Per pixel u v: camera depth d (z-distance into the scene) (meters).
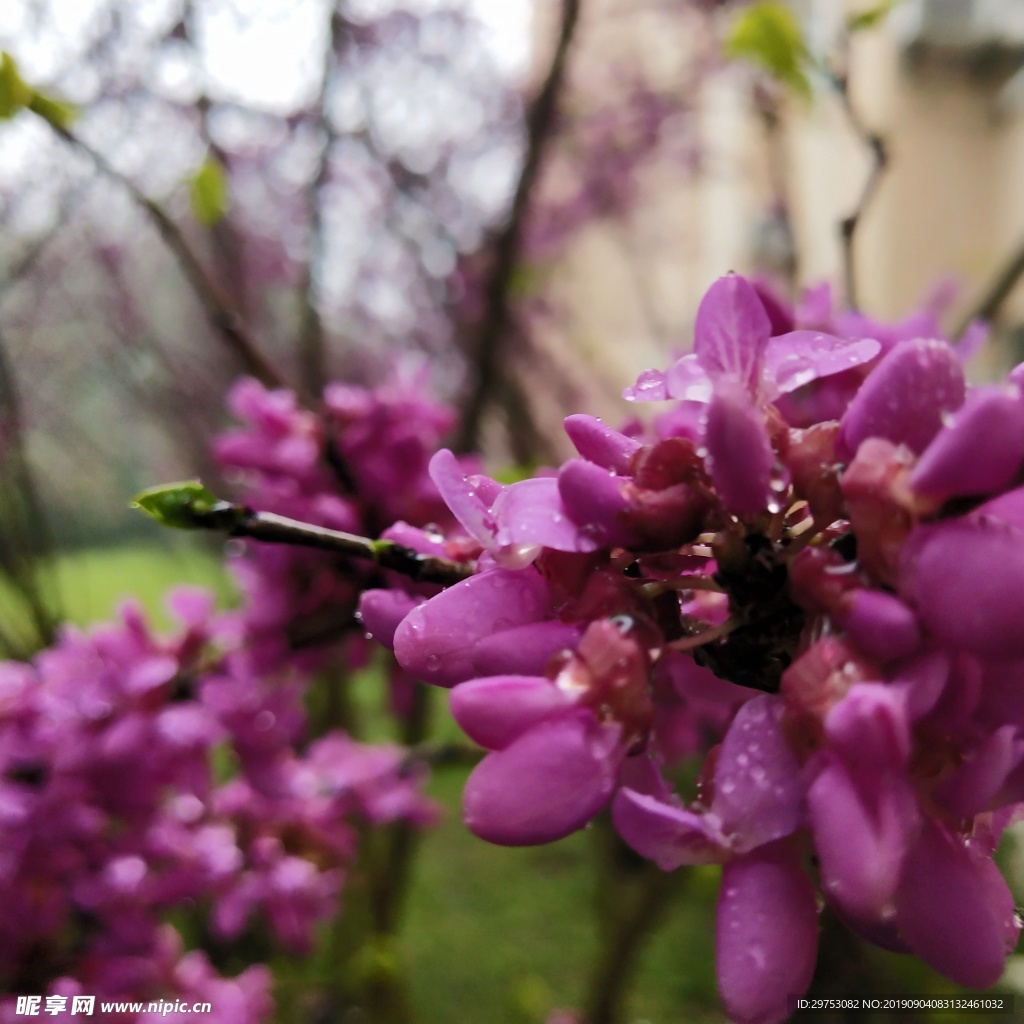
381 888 0.28
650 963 0.29
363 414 0.14
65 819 0.15
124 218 0.30
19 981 0.16
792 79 0.18
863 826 0.06
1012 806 0.07
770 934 0.06
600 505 0.07
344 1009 0.27
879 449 0.06
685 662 0.08
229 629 0.16
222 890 0.19
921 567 0.06
